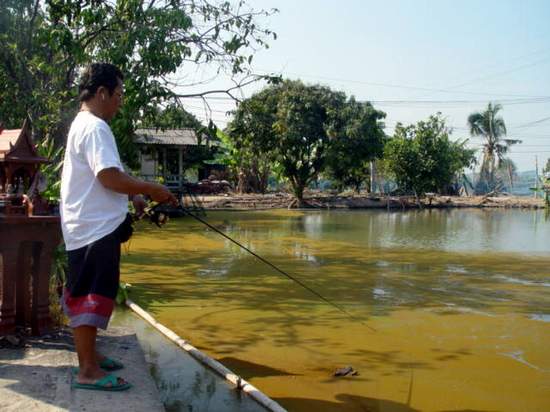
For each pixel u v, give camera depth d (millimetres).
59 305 4574
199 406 4113
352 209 33812
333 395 4582
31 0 10312
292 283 9406
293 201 32969
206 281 9383
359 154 31281
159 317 6938
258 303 7840
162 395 4297
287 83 31281
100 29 9055
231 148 31312
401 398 4570
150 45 8547
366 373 5148
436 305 8055
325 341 6125
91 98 3107
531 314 7621
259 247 14242
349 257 12781
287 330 6535
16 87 10078
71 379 3143
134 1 8688
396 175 37219
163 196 3102
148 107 8875
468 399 4602
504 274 10859
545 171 44125
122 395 3025
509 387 4898
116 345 3988
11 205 3660
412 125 37281
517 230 20641
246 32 9391
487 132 50594
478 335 6547
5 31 10352
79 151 2957
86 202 2957
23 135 3719
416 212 32188
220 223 21609
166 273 10039
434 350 5922
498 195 48406
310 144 31625
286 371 5129
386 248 14562
